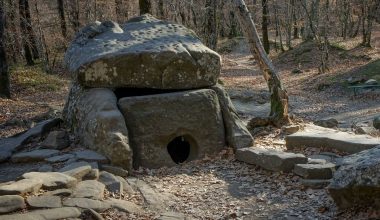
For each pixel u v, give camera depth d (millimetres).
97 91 8883
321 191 6836
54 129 9852
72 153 8203
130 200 6770
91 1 29047
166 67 8953
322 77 22812
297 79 24562
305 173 7164
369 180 5582
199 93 9070
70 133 9406
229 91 18078
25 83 21516
